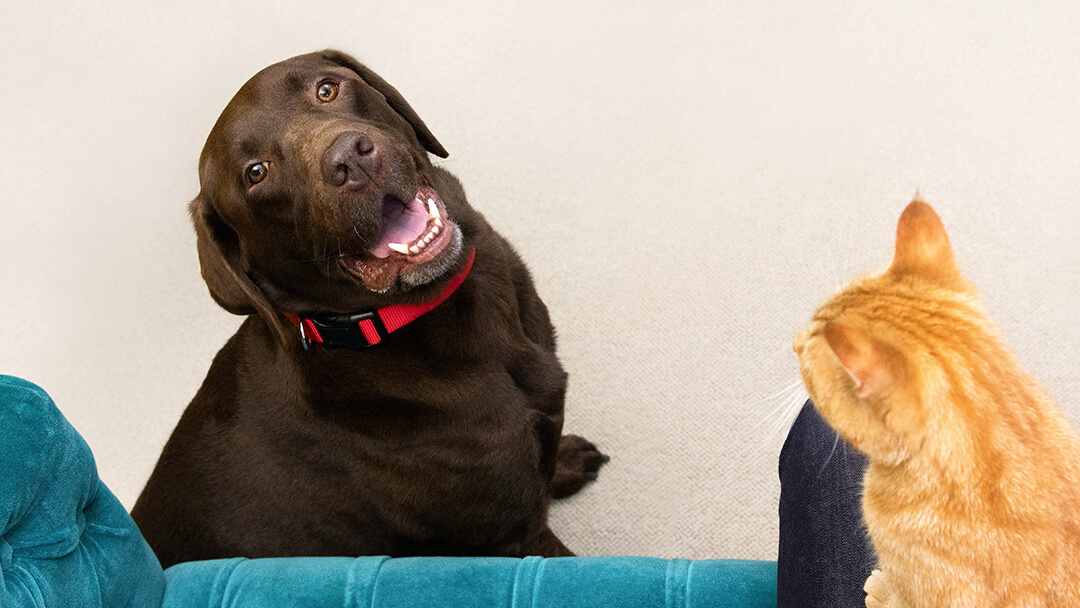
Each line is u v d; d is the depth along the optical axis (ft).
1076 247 7.00
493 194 8.35
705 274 7.63
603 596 4.35
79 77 9.92
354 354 5.23
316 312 5.21
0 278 8.93
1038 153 7.43
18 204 9.30
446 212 5.27
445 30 9.27
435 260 4.94
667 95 8.45
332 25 9.56
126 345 8.41
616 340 7.54
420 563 4.63
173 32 9.95
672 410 7.18
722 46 8.54
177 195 9.02
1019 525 3.56
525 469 5.46
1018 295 6.90
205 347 8.27
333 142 4.59
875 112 7.91
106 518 4.34
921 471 3.76
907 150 7.69
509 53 9.01
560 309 7.75
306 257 4.98
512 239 8.11
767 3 8.61
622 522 6.84
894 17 8.30
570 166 8.34
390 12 9.50
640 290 7.69
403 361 5.20
